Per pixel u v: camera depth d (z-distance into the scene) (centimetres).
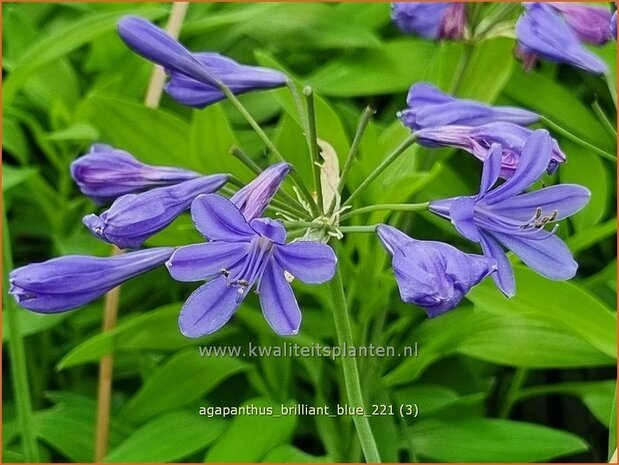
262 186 18
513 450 25
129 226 18
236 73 22
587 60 24
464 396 28
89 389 32
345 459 27
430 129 20
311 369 27
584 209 29
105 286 19
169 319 27
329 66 32
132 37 20
